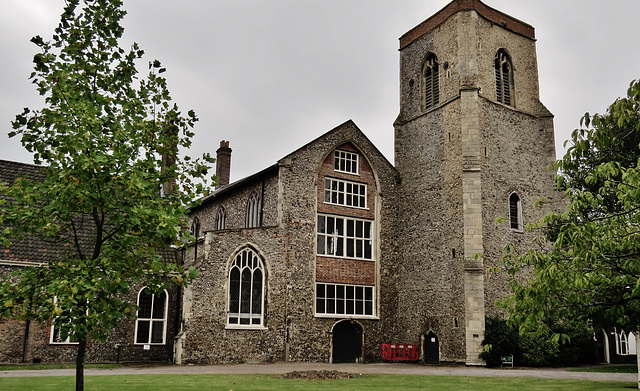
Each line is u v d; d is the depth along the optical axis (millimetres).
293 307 26984
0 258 21797
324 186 29297
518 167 29594
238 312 25766
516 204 29234
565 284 8039
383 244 30578
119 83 9242
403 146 32469
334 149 30047
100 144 8273
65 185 7984
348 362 28500
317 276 28078
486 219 27453
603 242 7754
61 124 7988
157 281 8852
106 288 8102
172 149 9578
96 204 8148
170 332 25656
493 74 30156
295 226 27797
